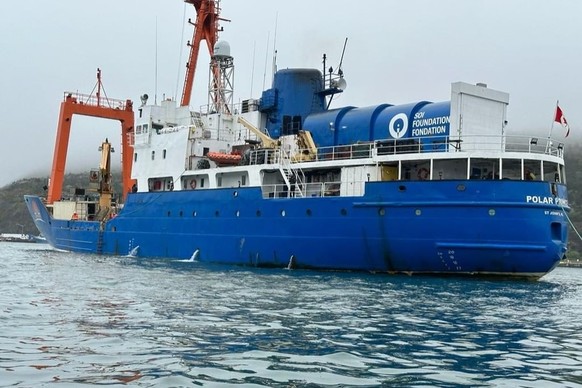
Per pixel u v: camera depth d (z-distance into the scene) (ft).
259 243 97.60
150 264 100.32
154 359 28.94
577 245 340.80
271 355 30.73
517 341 37.19
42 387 23.54
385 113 96.12
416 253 82.53
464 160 84.99
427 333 39.01
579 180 492.13
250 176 102.63
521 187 78.54
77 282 67.72
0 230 617.21
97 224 138.82
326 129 102.58
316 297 57.11
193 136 120.57
